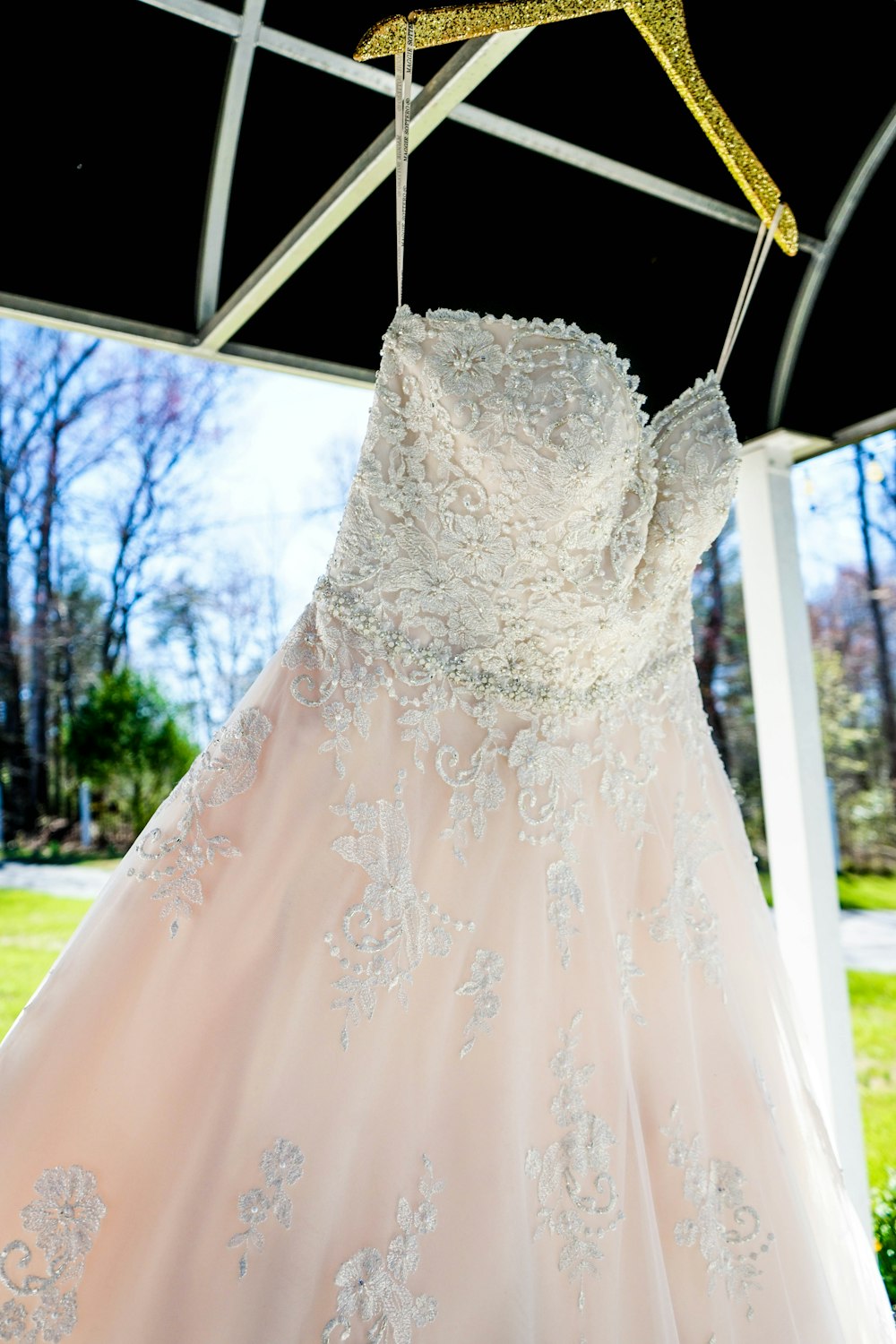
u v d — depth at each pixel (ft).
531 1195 4.73
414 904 4.87
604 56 7.27
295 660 4.98
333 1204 4.30
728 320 9.88
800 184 8.79
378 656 5.06
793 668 10.21
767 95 8.05
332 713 4.85
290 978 4.52
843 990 9.75
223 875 4.63
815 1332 5.15
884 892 30.09
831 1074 9.46
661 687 6.19
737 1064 5.64
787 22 7.38
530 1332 4.39
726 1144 5.51
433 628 5.21
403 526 5.08
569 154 8.05
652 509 5.68
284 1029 4.45
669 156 8.31
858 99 8.06
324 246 8.68
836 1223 5.76
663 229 9.12
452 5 4.70
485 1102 4.79
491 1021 4.94
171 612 32.19
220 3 6.43
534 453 5.05
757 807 32.71
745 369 10.13
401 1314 4.26
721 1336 4.90
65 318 8.43
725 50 7.64
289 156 7.77
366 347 9.56
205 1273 4.07
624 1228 4.92
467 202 8.61
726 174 8.56
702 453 5.70
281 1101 4.34
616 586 5.46
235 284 8.82
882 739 31.07
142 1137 4.30
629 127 7.97
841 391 10.00
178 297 8.75
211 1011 4.47
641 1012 5.62
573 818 5.51
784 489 10.50
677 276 9.62
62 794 29.17
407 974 4.79
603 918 5.46
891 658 30.78
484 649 5.33
